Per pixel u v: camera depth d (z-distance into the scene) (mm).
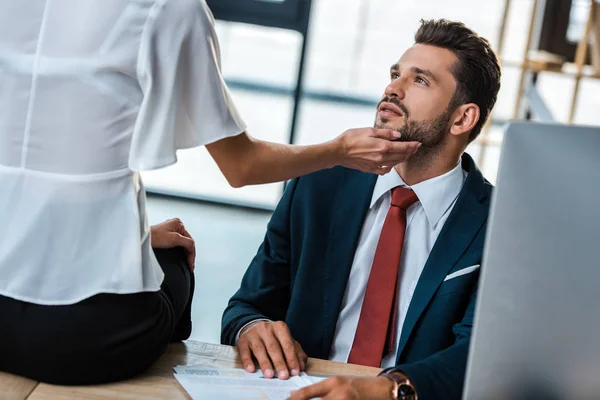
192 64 1173
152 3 1130
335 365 1414
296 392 1190
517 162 907
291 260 1682
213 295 3707
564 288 896
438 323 1538
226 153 1280
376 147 1428
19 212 1160
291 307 1622
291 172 1366
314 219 1646
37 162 1153
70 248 1158
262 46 8055
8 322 1160
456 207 1594
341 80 8258
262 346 1375
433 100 1609
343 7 8211
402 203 1617
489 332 935
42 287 1155
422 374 1250
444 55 1617
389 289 1582
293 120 4781
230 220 4875
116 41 1127
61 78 1130
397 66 1654
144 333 1203
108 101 1139
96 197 1159
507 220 916
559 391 911
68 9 1126
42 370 1178
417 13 8164
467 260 1553
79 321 1157
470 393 955
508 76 7371
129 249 1168
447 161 1629
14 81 1142
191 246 1469
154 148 1150
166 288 1329
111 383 1217
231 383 1266
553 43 4758
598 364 888
